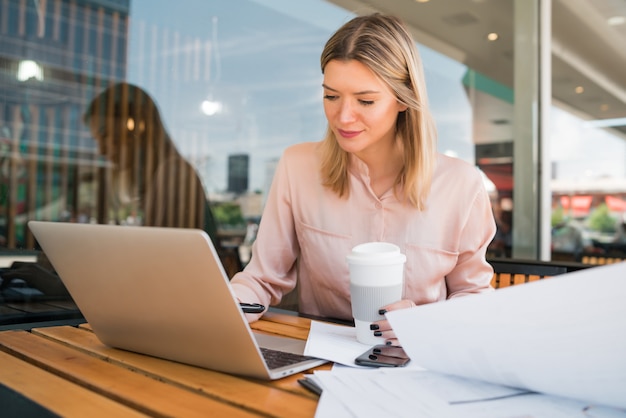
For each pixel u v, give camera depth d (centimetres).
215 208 338
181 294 62
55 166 312
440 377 62
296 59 335
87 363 71
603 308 45
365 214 115
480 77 308
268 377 63
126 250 64
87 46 315
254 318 99
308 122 343
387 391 57
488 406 53
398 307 78
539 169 308
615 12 333
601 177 340
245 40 340
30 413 55
